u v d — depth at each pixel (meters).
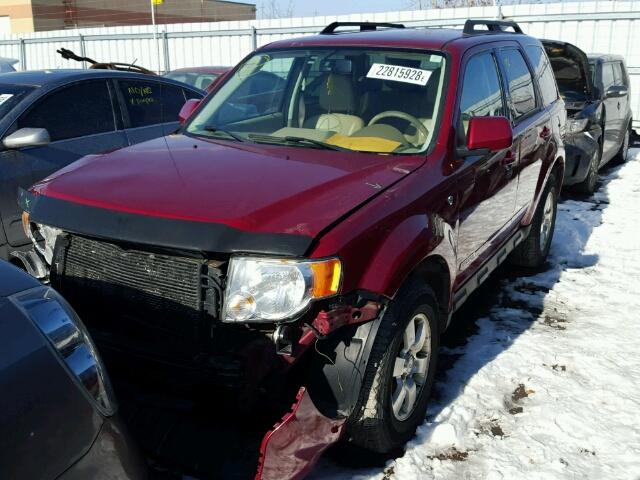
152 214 2.55
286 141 3.55
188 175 2.90
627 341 4.25
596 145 8.25
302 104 3.91
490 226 4.07
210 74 11.41
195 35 18.42
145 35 19.22
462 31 4.43
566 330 4.44
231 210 2.52
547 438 3.20
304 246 2.39
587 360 3.97
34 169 4.77
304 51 4.18
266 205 2.56
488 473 2.92
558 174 5.72
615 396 3.58
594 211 7.62
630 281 5.38
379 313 2.71
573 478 2.90
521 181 4.60
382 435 2.83
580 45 14.88
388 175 3.04
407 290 2.86
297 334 2.44
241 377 2.41
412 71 3.78
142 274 2.63
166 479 2.67
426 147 3.39
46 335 1.85
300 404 2.42
